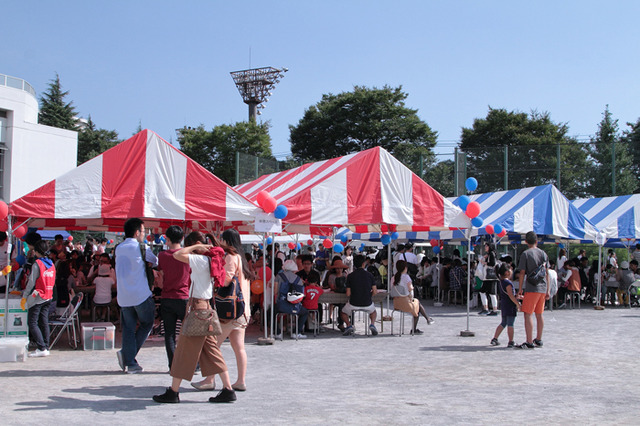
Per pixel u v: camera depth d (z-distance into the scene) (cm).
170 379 646
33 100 3638
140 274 670
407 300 1037
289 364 755
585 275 1673
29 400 542
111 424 463
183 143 4916
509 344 905
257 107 6456
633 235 1620
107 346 858
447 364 763
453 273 1673
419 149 4653
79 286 1155
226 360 784
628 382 658
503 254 2650
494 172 2898
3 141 3422
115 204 884
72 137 3731
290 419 485
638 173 2805
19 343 752
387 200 1048
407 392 598
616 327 1166
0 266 966
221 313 561
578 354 846
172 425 462
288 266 998
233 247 576
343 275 1104
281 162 3534
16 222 909
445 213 1071
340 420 485
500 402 558
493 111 4925
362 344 934
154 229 1731
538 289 891
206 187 923
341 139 4994
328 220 1010
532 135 4681
